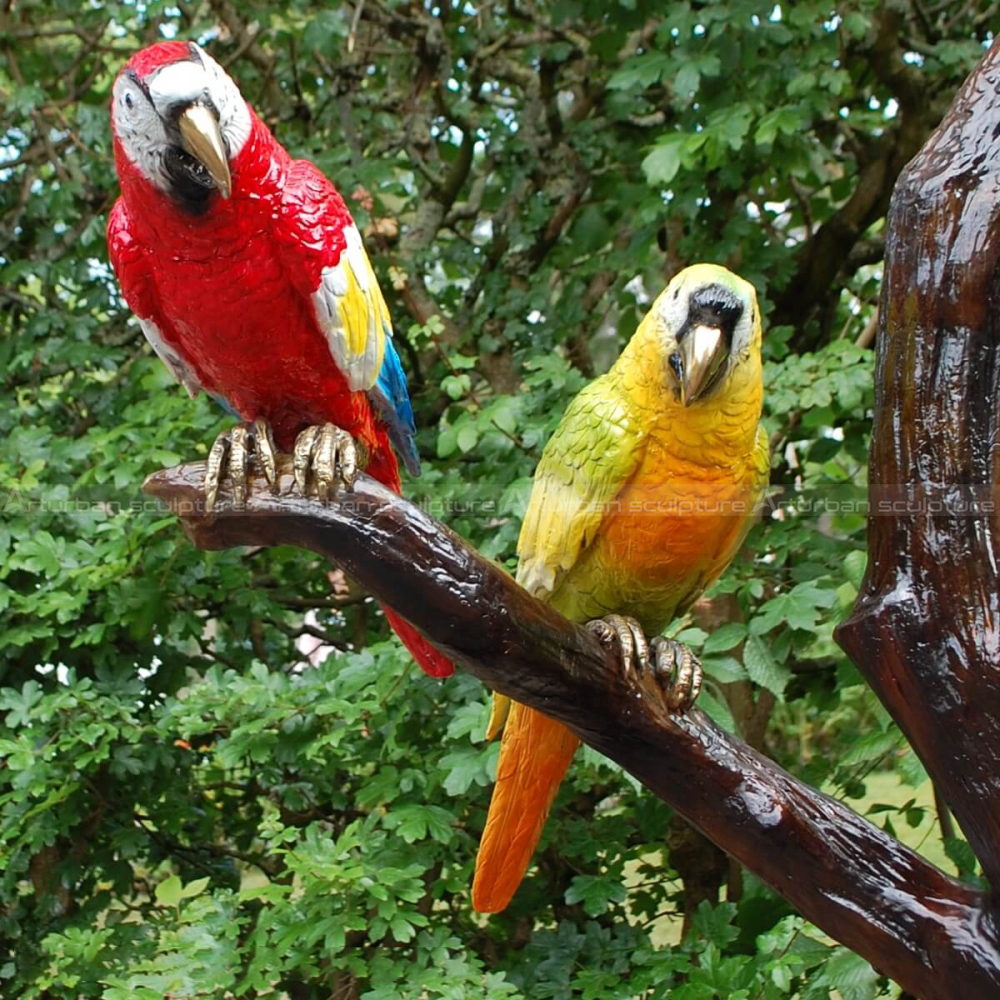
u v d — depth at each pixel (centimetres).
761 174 332
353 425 192
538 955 270
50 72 387
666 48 336
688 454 183
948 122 135
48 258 361
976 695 132
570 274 372
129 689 293
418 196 395
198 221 165
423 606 152
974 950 144
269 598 321
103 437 296
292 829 250
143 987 234
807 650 286
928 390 134
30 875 314
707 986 232
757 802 158
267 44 373
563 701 160
